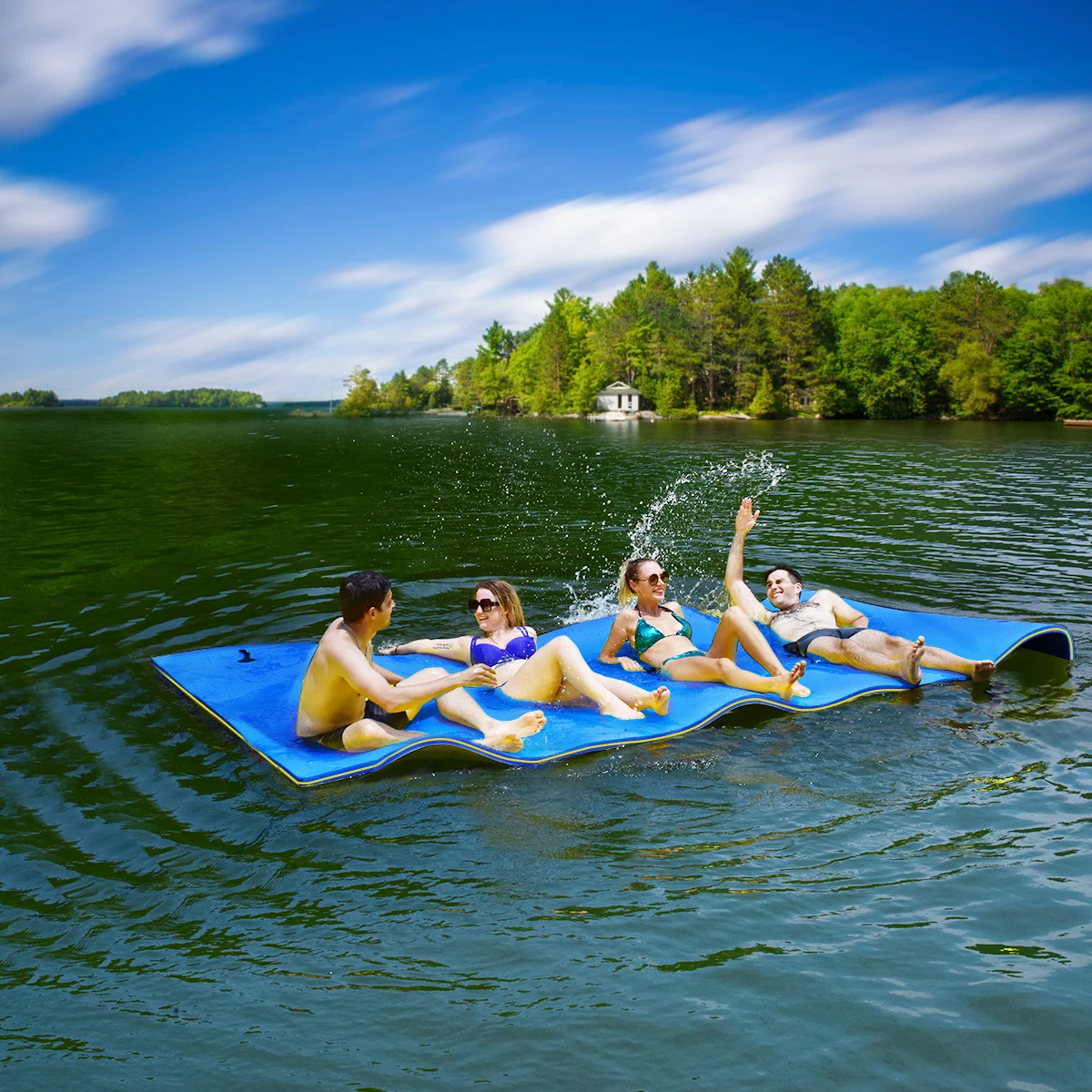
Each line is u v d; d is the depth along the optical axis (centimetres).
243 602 811
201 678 582
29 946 301
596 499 1628
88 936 306
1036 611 746
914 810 389
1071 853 347
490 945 295
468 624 745
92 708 540
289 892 333
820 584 863
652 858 351
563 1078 234
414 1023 258
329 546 1106
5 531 1224
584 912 313
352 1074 238
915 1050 241
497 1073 237
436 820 391
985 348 7838
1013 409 7050
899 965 278
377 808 404
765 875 335
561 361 10100
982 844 355
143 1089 235
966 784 416
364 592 486
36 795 421
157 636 703
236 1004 269
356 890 333
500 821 388
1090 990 264
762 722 507
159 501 1588
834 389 7706
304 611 782
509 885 333
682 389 8306
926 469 2280
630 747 473
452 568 972
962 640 622
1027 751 454
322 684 474
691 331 8375
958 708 520
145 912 321
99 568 969
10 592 855
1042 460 2553
